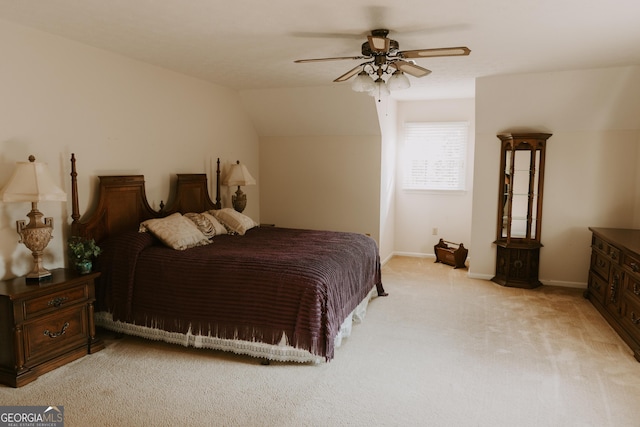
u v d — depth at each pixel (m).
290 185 6.30
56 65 3.36
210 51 3.76
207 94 5.14
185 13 2.80
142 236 3.63
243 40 3.41
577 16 2.80
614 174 4.86
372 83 3.19
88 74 3.63
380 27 3.05
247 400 2.67
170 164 4.61
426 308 4.35
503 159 5.11
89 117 3.66
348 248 3.93
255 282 3.14
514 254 5.10
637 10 2.68
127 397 2.69
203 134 5.11
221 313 3.22
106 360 3.18
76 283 3.12
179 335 3.33
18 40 3.08
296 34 3.24
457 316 4.13
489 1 2.55
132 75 4.07
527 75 4.61
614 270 3.89
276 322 3.09
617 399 2.69
